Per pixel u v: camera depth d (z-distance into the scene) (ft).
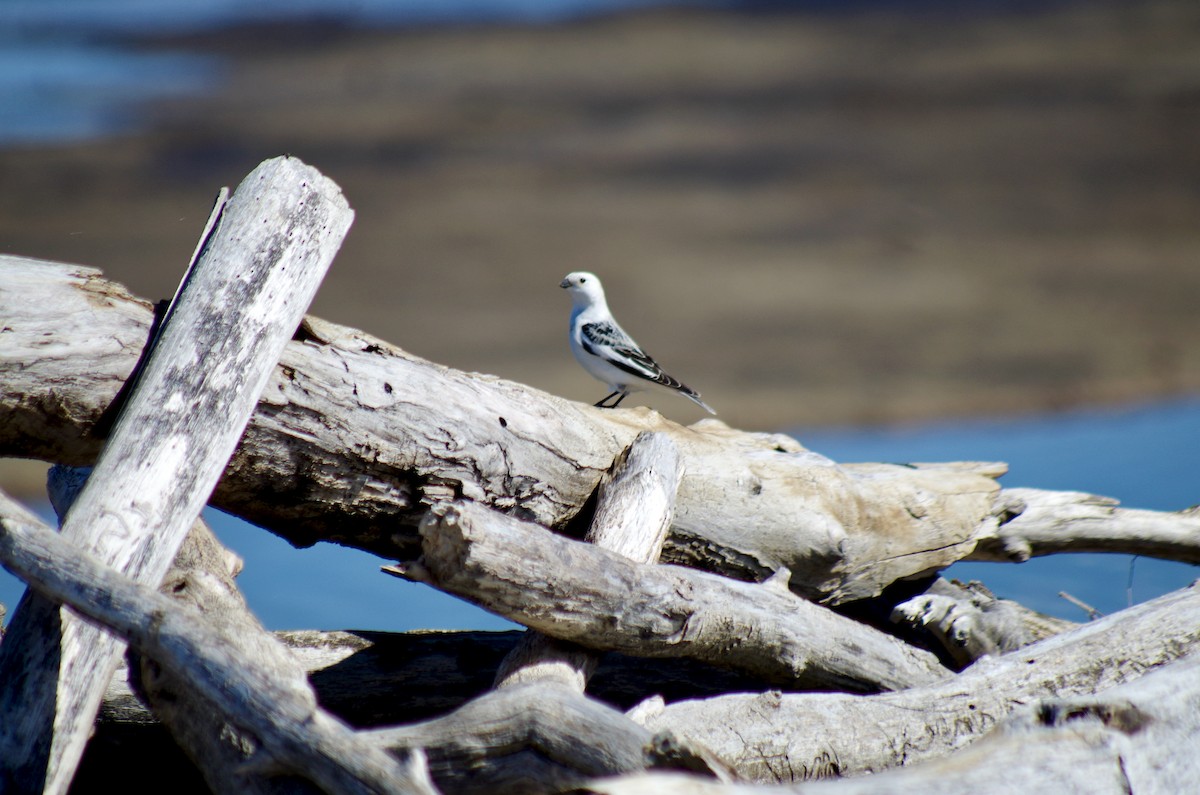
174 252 108.27
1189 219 127.75
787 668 25.89
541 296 104.73
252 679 17.63
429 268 111.34
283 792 18.13
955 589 31.96
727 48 226.58
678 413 78.38
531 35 240.12
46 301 22.45
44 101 177.99
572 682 23.15
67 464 23.89
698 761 17.63
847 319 99.76
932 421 75.36
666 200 136.46
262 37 242.78
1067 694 23.99
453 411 25.99
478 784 19.65
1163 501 52.24
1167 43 213.87
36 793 18.72
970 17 246.27
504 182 143.74
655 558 26.53
